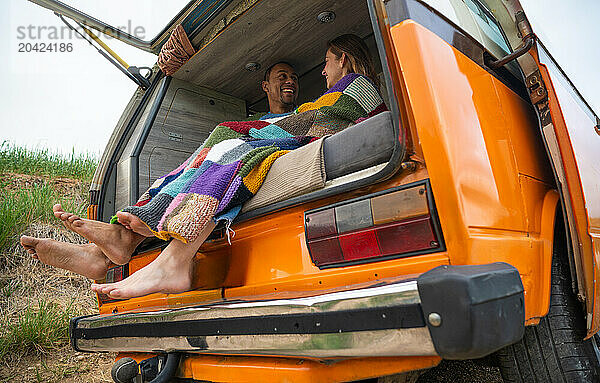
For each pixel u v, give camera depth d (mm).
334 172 1394
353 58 2455
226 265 1749
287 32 2900
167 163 3107
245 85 3482
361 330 992
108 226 1895
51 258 2129
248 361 1383
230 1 2678
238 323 1280
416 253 1141
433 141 1106
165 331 1561
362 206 1231
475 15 1634
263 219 1571
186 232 1496
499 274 917
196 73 3227
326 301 1065
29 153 6895
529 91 1414
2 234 4508
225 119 3533
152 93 3219
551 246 1368
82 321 2145
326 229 1313
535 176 1443
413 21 1172
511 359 1400
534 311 1254
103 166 3139
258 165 1615
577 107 1761
